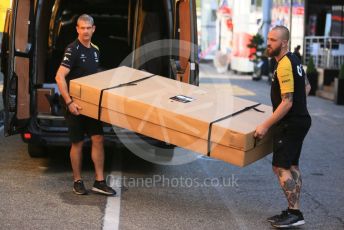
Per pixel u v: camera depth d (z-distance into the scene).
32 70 6.47
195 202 5.61
